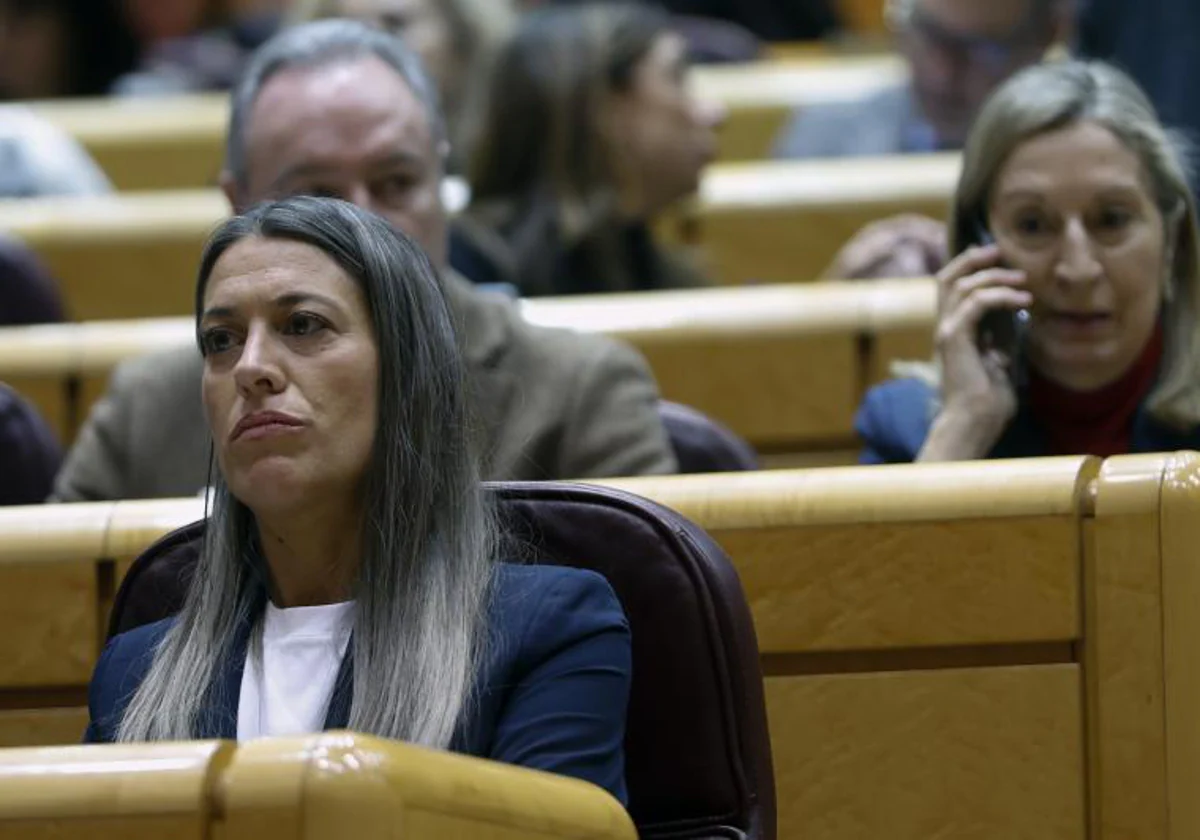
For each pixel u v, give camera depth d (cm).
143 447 810
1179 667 602
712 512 633
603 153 1080
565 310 1004
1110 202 745
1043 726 618
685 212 1263
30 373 1007
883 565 627
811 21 1911
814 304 1000
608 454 768
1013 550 618
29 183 1328
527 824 450
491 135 1082
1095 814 613
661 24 1091
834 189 1258
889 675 628
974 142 766
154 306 1210
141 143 1528
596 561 562
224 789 422
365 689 526
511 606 534
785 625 631
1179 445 751
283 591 557
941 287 763
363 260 546
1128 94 758
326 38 836
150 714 550
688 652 554
